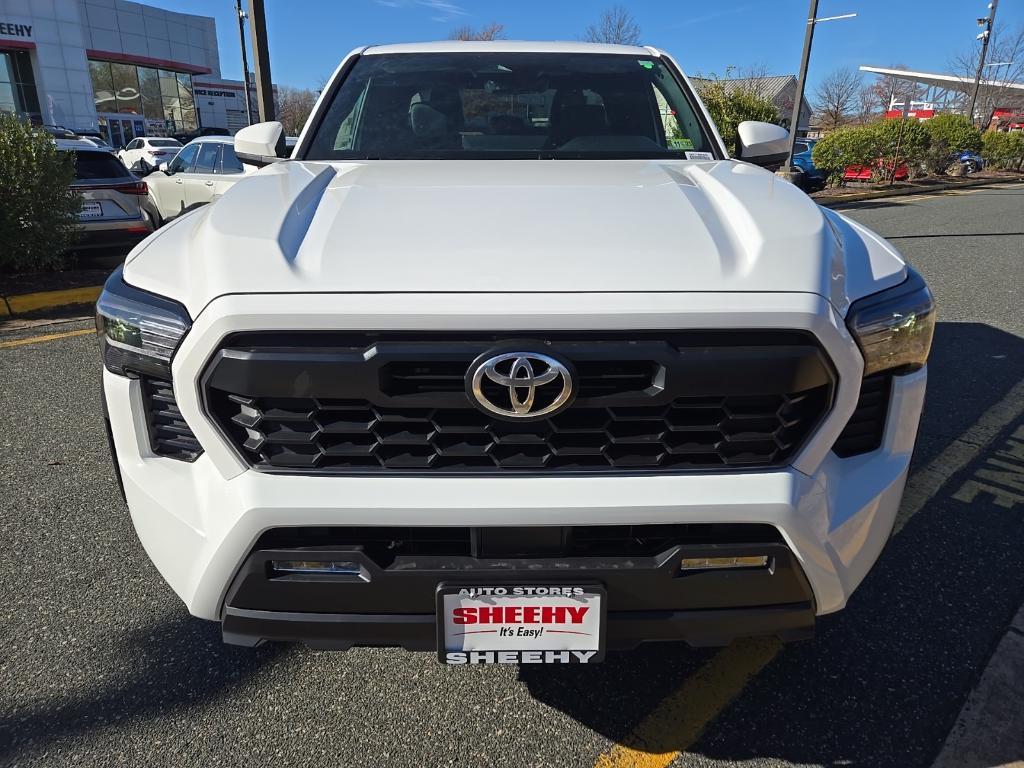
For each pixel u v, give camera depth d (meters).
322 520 1.51
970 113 31.66
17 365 4.91
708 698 2.05
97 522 2.92
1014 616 2.37
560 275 1.50
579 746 1.89
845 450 1.70
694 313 1.45
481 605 1.56
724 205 1.86
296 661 2.20
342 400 1.51
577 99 2.94
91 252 7.83
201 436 1.55
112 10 38.06
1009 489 3.19
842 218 2.19
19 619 2.36
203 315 1.50
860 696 2.05
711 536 1.56
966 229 11.76
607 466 1.53
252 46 8.09
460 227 1.67
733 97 16.34
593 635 1.58
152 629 2.32
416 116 2.86
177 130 42.75
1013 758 1.83
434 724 1.96
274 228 1.64
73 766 1.81
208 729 1.93
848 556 1.65
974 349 5.21
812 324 1.48
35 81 31.86
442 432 1.51
